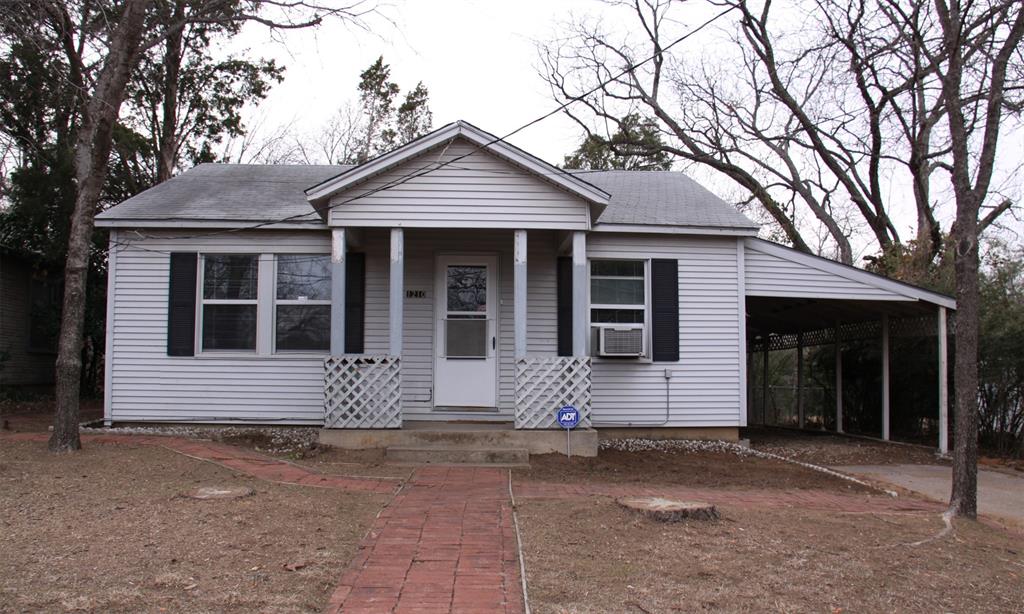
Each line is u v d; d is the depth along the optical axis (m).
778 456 11.27
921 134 18.22
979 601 4.81
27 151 17.38
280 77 25.27
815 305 13.63
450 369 11.73
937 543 6.10
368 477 8.33
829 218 24.34
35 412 15.02
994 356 12.51
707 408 12.04
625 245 12.01
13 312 17.27
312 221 11.35
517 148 10.29
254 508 6.42
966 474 7.27
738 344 12.09
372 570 5.00
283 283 11.72
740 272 12.15
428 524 6.21
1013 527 7.31
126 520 5.88
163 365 11.54
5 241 17.34
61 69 10.59
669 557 5.36
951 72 7.69
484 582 4.80
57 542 5.27
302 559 5.11
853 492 8.66
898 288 12.13
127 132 21.16
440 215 10.41
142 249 11.62
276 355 11.60
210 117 24.42
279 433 11.15
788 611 4.46
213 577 4.70
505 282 11.87
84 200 9.36
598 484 8.43
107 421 11.45
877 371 14.88
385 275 11.84
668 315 12.03
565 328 11.84
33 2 10.13
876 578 5.12
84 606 4.16
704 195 13.87
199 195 12.67
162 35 9.98
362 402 10.10
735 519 6.57
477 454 9.59
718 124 25.47
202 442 10.26
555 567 5.07
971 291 7.40
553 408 10.19
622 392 11.97
